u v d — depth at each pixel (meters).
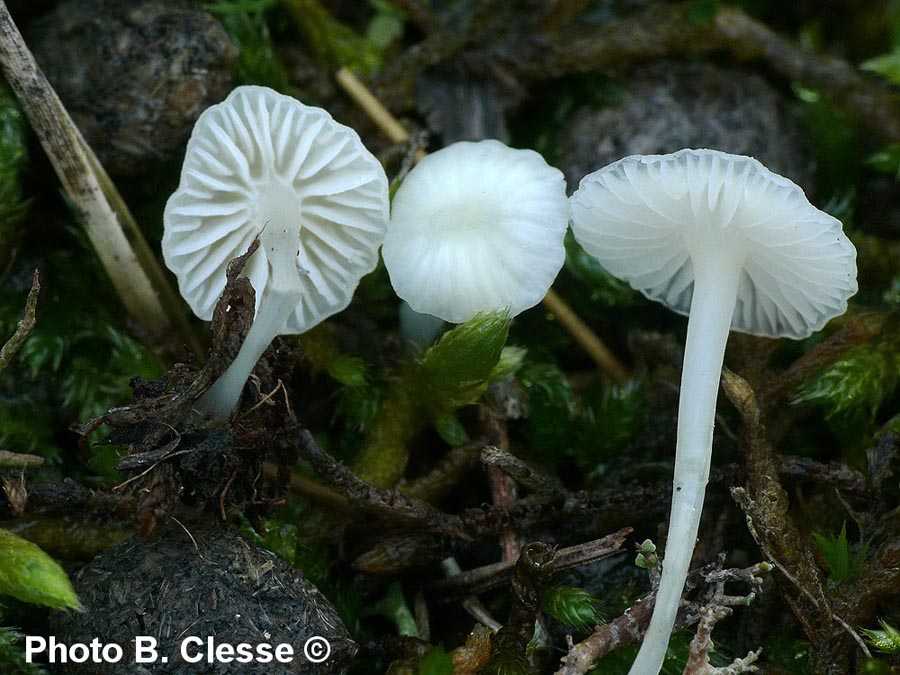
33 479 0.07
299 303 0.07
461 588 0.07
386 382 0.07
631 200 0.06
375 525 0.07
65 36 0.07
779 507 0.06
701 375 0.06
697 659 0.06
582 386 0.07
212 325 0.06
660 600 0.06
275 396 0.06
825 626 0.06
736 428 0.07
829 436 0.07
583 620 0.06
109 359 0.07
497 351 0.06
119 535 0.06
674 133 0.07
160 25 0.07
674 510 0.06
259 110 0.06
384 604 0.06
